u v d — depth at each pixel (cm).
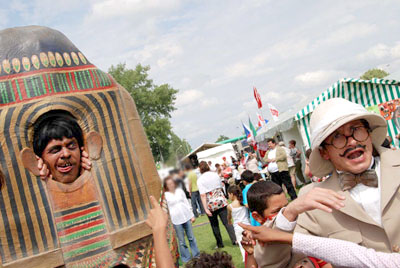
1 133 261
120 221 280
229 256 214
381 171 238
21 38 276
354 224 237
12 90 265
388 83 1126
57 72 276
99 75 293
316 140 240
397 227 228
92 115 283
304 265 229
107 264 272
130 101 306
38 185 266
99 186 279
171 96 3853
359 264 197
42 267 260
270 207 294
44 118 270
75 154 275
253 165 1485
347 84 1164
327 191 201
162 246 217
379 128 246
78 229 271
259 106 1850
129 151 292
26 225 261
